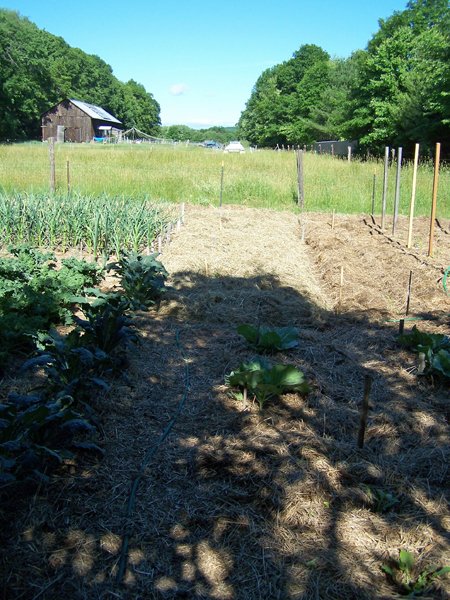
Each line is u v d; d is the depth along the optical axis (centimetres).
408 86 2783
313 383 465
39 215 998
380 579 272
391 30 3509
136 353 524
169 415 419
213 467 352
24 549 282
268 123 6141
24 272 721
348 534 298
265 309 692
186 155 2544
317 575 272
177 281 788
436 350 506
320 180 1898
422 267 892
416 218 1457
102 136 6662
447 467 355
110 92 9944
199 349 550
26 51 5781
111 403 426
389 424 406
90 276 745
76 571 272
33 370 486
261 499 322
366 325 634
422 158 2541
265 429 395
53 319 604
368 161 2458
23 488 320
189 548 289
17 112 5891
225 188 1742
